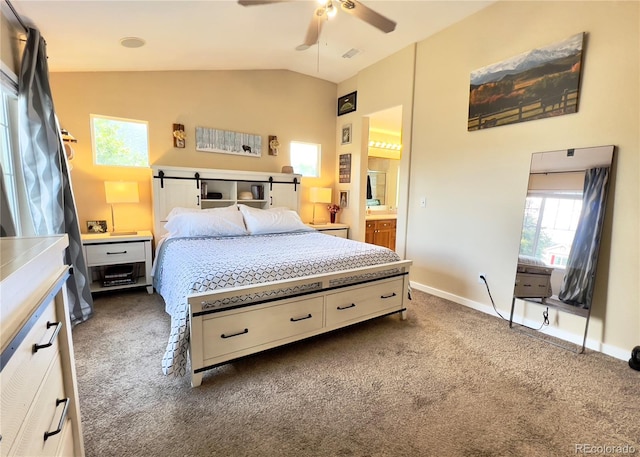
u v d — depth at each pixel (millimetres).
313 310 2275
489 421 1600
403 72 3754
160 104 3789
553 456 1394
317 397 1762
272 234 3695
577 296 2395
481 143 3037
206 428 1520
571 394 1823
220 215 3533
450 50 3248
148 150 3768
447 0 2805
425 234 3643
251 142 4426
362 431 1522
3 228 2070
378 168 5914
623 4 2141
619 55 2174
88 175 3467
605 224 2281
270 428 1529
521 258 2734
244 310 1967
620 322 2248
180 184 3725
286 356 2197
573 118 2412
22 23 2275
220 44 3256
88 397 1721
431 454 1395
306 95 4852
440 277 3512
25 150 2354
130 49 2982
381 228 5426
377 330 2648
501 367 2100
